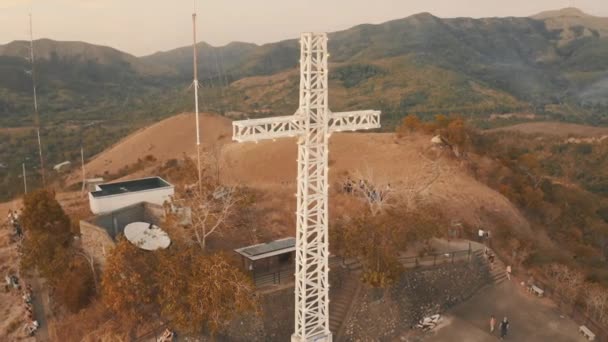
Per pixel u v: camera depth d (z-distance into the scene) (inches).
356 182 1982.0
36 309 1302.9
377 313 1263.5
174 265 1061.1
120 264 1047.6
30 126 6220.5
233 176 2327.8
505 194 2420.0
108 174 3447.3
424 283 1386.6
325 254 1022.4
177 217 1277.1
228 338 1108.5
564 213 2728.8
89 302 1238.9
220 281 1034.7
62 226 1480.1
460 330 1311.5
